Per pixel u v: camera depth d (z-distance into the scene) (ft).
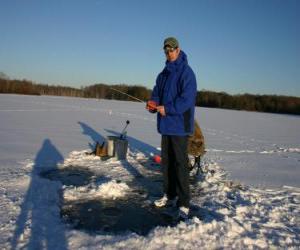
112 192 16.87
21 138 33.91
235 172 23.75
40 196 15.79
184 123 14.33
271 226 13.82
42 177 19.71
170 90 14.61
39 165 22.31
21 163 22.61
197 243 11.69
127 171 21.98
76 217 13.92
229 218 13.92
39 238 11.60
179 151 14.44
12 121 49.67
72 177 20.04
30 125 45.80
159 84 15.49
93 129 44.96
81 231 12.45
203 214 14.90
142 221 13.84
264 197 17.87
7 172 19.92
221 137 46.01
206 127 60.13
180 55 14.83
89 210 14.73
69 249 10.94
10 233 11.83
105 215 14.28
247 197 17.53
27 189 16.71
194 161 23.85
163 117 14.65
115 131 44.16
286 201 17.31
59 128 44.09
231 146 37.76
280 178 22.71
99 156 25.61
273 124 81.35
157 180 20.22
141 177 20.75
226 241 11.95
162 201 15.57
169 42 14.43
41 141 32.53
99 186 17.13
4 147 28.40
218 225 13.12
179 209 14.55
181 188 14.51
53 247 11.05
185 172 14.48
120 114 76.13
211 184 19.76
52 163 23.02
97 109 89.92
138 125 53.83
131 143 34.27
